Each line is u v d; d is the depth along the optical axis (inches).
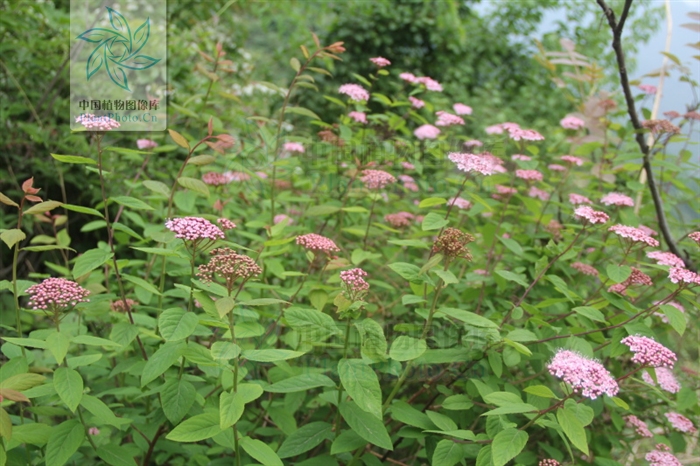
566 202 145.3
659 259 87.4
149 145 136.0
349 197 126.3
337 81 344.8
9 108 156.1
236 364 66.0
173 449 89.4
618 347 83.1
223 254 70.9
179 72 181.6
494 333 80.0
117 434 97.3
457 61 398.3
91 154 157.3
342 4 365.4
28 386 60.6
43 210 74.6
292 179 142.0
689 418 109.5
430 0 371.9
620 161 127.7
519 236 119.3
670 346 109.7
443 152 140.5
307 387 72.3
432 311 79.0
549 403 81.4
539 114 400.2
